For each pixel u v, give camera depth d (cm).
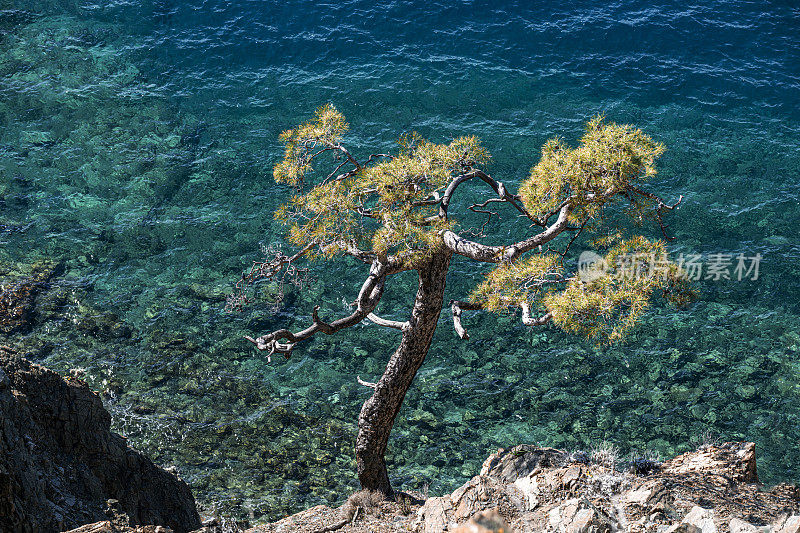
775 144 4097
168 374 2831
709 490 1477
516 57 4709
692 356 2947
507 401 2788
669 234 3491
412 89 4419
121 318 3064
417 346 1794
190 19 5012
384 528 1625
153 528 1503
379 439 1881
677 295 1577
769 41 4947
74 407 1836
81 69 4550
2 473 1416
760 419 2691
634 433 2652
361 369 2920
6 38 4772
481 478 1538
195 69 4612
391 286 3291
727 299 3188
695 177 3844
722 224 3550
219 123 4197
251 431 2628
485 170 3809
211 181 3803
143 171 3841
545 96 4403
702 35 4959
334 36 4853
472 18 5028
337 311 3162
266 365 2911
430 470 2530
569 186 1614
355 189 1568
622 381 2859
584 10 5150
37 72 4500
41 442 1705
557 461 1652
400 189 1574
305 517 1767
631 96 4444
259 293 3216
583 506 1347
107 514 1677
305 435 2631
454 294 3253
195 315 3102
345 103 4322
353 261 3403
